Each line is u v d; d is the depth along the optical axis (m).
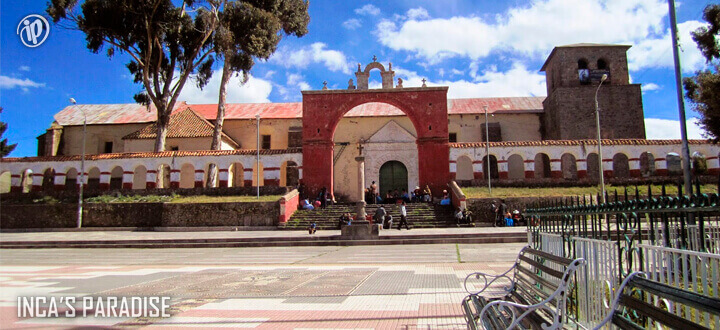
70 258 16.61
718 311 2.60
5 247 21.64
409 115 33.78
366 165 38.88
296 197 30.36
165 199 30.52
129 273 11.67
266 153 33.47
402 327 5.76
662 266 3.94
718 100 21.53
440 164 32.59
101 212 29.67
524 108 42.53
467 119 41.41
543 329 4.02
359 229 20.86
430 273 10.62
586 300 4.93
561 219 6.28
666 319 3.02
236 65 33.53
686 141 12.16
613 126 37.47
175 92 35.03
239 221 28.08
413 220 27.22
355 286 8.99
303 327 5.84
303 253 17.02
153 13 31.20
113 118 44.38
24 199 32.16
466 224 26.19
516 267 6.25
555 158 31.66
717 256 3.11
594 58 39.19
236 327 5.89
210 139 39.28
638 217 4.33
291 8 38.06
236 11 32.88
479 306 5.16
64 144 43.91
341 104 34.16
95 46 32.69
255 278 10.39
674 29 12.74
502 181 30.94
